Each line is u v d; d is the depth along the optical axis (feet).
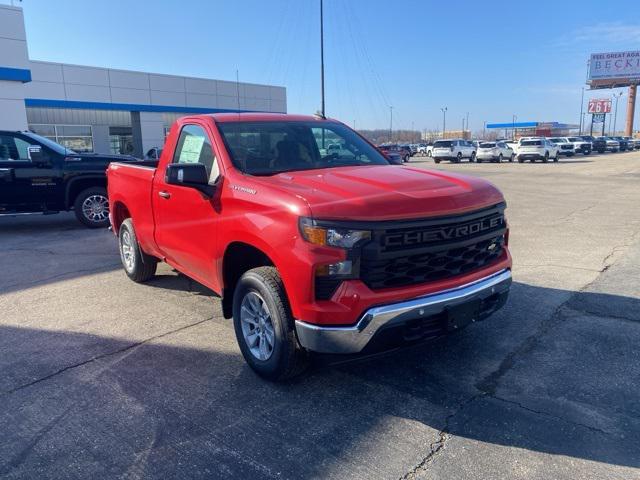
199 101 114.32
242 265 13.71
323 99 84.79
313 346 10.78
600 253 24.54
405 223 10.57
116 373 13.08
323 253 10.39
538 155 124.77
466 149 138.31
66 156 33.32
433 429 10.39
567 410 10.96
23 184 32.32
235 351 14.30
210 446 9.98
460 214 11.31
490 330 15.24
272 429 10.50
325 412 11.10
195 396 11.87
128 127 106.22
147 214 17.94
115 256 25.90
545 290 18.81
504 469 9.12
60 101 92.79
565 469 9.09
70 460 9.64
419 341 11.09
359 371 12.91
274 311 11.46
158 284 20.81
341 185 11.74
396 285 10.73
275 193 11.50
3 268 23.77
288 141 15.19
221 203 13.16
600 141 186.60
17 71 56.59
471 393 11.76
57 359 13.94
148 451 9.86
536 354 13.64
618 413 10.81
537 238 28.60
